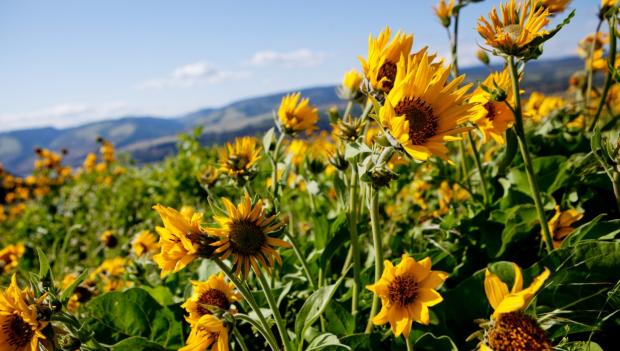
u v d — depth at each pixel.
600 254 0.36
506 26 0.37
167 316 0.50
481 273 0.41
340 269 0.58
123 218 1.39
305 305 0.38
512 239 0.49
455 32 0.55
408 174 0.78
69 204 2.03
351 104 0.53
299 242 0.64
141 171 2.70
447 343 0.37
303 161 0.59
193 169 1.56
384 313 0.30
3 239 1.83
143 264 0.64
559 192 0.56
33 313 0.31
